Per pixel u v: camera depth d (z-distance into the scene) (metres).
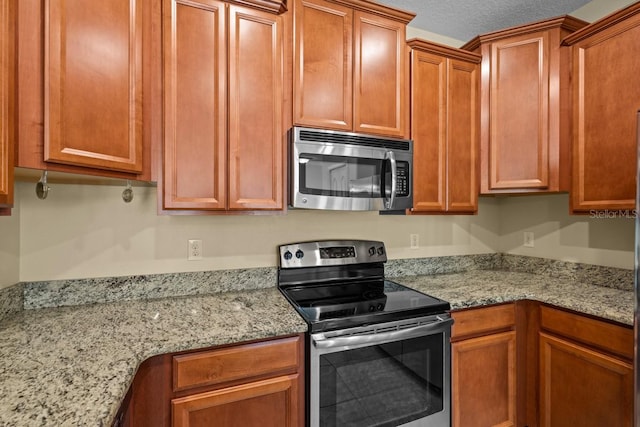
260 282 1.87
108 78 1.11
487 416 1.69
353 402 1.38
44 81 0.94
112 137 1.13
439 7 2.07
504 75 1.97
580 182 1.75
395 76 1.81
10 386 0.81
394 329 1.45
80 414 0.70
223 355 1.19
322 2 1.65
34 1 0.92
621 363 1.38
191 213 1.44
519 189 1.93
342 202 1.63
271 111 1.55
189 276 1.73
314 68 1.63
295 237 1.97
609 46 1.61
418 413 1.51
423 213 1.93
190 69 1.42
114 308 1.48
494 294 1.74
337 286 1.93
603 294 1.73
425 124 1.90
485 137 2.02
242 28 1.50
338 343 1.32
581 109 1.74
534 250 2.33
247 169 1.51
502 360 1.74
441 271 2.37
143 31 1.26
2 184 0.83
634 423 1.28
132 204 1.64
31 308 1.46
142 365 1.10
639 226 1.27
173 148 1.39
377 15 1.77
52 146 0.95
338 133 1.62
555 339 1.65
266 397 1.26
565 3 2.02
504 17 2.17
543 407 1.70
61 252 1.51
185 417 1.14
